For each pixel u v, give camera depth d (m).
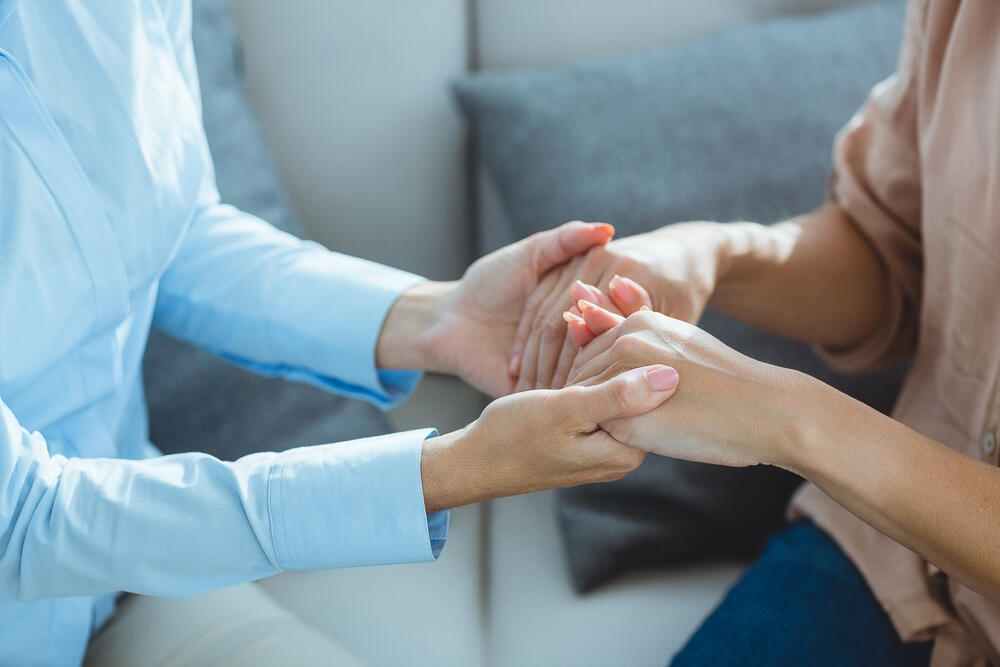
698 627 1.05
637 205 1.18
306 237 1.30
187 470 0.93
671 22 1.27
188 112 1.02
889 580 1.02
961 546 0.88
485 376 1.04
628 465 0.93
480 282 1.03
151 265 0.99
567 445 0.90
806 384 0.90
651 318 0.94
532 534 1.18
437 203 1.29
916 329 1.11
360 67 1.26
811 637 1.01
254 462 0.93
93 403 0.99
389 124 1.27
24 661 0.98
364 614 1.11
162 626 1.04
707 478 1.14
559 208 1.19
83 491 0.91
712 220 1.17
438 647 1.08
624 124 1.19
